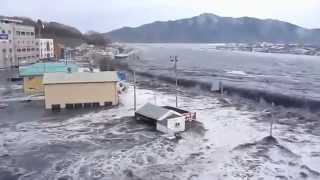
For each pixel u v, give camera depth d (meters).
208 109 55.53
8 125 44.91
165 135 40.62
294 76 110.50
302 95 69.75
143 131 42.25
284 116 52.34
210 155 34.62
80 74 55.56
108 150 36.00
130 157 34.09
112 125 44.78
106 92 54.97
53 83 52.50
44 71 66.81
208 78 97.19
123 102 58.44
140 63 148.75
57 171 31.09
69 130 42.78
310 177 29.75
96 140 39.06
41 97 61.81
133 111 51.97
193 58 197.25
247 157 34.19
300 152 35.94
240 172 30.66
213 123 46.62
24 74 65.12
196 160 33.28
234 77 103.38
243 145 37.59
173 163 32.59
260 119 49.88
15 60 109.88
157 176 29.75
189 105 58.47
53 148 36.69
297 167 31.86
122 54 173.25
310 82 94.44
